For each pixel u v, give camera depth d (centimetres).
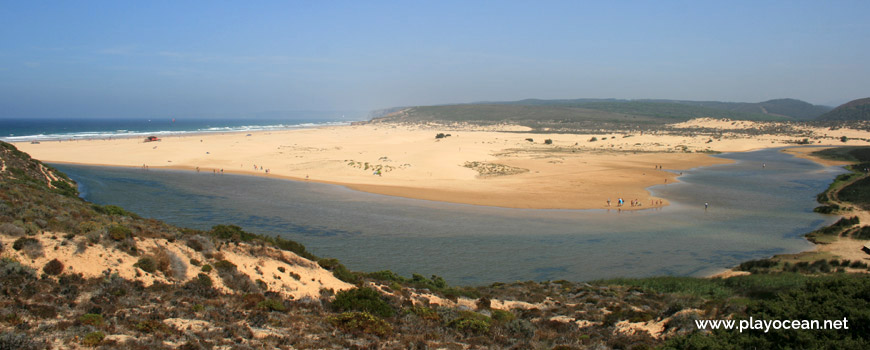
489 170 8300
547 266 3403
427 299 2225
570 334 1800
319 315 1750
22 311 1306
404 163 8769
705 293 2606
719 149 14712
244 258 2100
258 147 11375
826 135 19538
